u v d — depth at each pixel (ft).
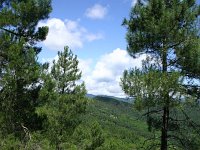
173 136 50.06
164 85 44.14
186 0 51.13
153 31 49.88
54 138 74.38
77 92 80.38
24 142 50.83
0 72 51.85
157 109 49.83
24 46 53.93
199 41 48.70
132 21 53.62
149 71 47.21
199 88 49.73
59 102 76.69
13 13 54.19
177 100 45.47
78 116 80.02
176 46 50.75
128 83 47.01
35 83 51.90
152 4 51.08
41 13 56.34
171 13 49.44
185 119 49.03
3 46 51.67
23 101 50.80
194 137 48.73
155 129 50.34
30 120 52.06
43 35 57.16
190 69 49.73
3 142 48.49
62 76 80.89
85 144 86.48
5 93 49.73
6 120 49.88
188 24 50.65
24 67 49.49
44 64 54.70
